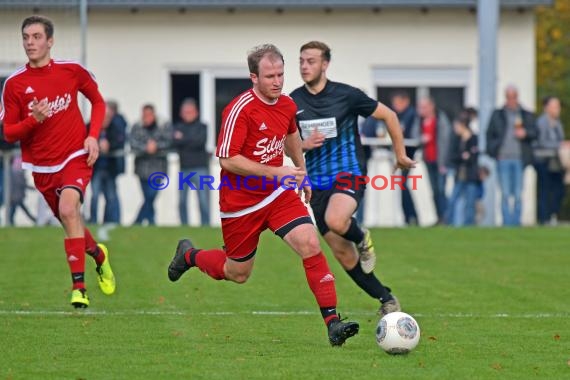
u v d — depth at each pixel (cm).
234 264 2769
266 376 2278
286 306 3322
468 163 6228
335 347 2617
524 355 2539
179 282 3825
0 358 2461
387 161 6769
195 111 6238
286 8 7812
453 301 3434
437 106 8025
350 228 3005
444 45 7981
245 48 7975
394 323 2514
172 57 7956
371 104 3119
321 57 3086
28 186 6375
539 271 4178
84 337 2739
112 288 3388
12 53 6731
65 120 3184
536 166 6569
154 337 2750
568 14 10675
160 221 7625
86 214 6325
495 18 6366
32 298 3422
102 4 7706
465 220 6300
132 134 6244
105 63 7944
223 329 2888
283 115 2650
